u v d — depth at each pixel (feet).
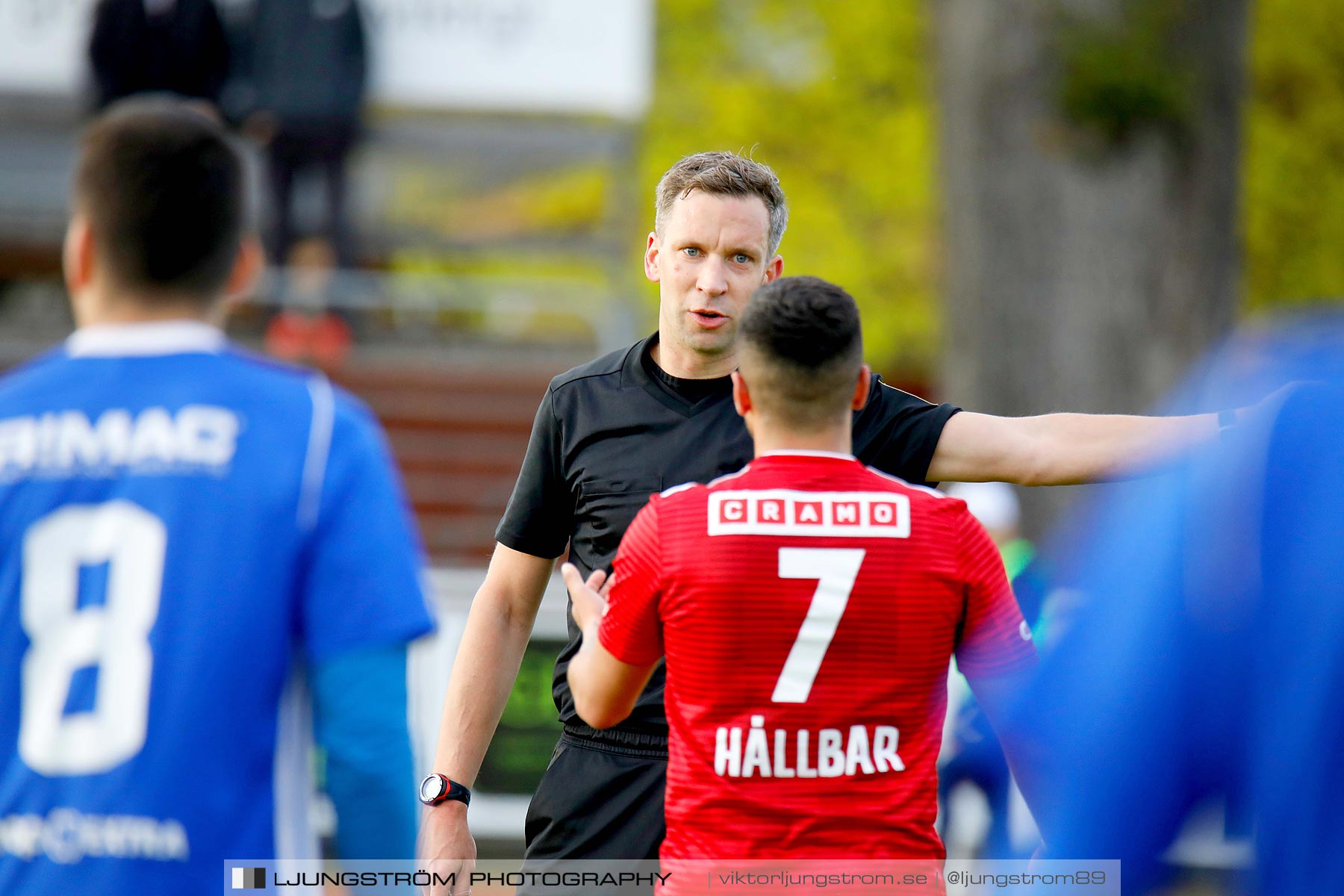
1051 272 97.04
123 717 24.11
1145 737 18.11
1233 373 20.49
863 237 225.35
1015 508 75.10
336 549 25.26
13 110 105.40
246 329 109.09
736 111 223.51
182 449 25.13
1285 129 204.44
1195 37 94.58
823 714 28.02
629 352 38.32
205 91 98.78
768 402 29.66
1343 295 205.57
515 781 70.44
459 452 110.32
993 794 30.60
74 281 26.86
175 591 24.49
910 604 28.37
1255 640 18.45
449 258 130.31
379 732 24.82
